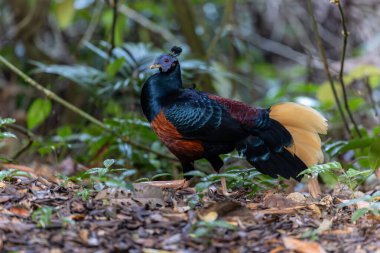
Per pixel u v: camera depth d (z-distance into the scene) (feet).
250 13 68.03
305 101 48.67
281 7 66.39
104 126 39.78
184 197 26.22
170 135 28.17
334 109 48.91
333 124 47.39
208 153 28.32
